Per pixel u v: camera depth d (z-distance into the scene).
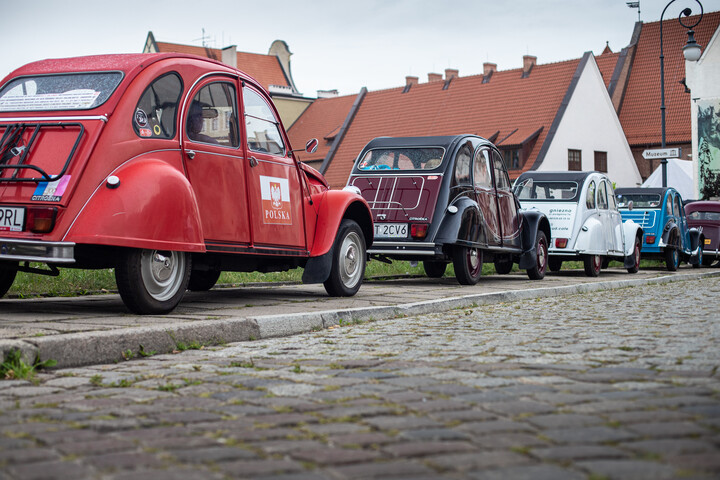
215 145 7.55
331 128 57.00
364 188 12.46
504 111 49.16
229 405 3.85
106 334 5.22
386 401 3.88
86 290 9.43
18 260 6.36
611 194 16.95
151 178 6.64
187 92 7.29
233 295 9.60
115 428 3.39
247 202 7.88
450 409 3.68
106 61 7.18
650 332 6.38
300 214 8.80
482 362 4.98
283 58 72.81
